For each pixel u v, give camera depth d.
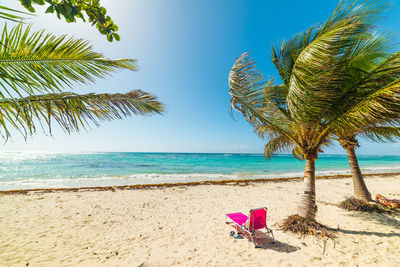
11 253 3.56
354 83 3.56
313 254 3.41
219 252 3.58
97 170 18.30
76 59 2.22
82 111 2.60
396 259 3.20
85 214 5.85
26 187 10.34
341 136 4.25
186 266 3.15
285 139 5.80
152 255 3.51
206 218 5.57
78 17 1.55
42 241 4.07
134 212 6.12
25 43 1.83
